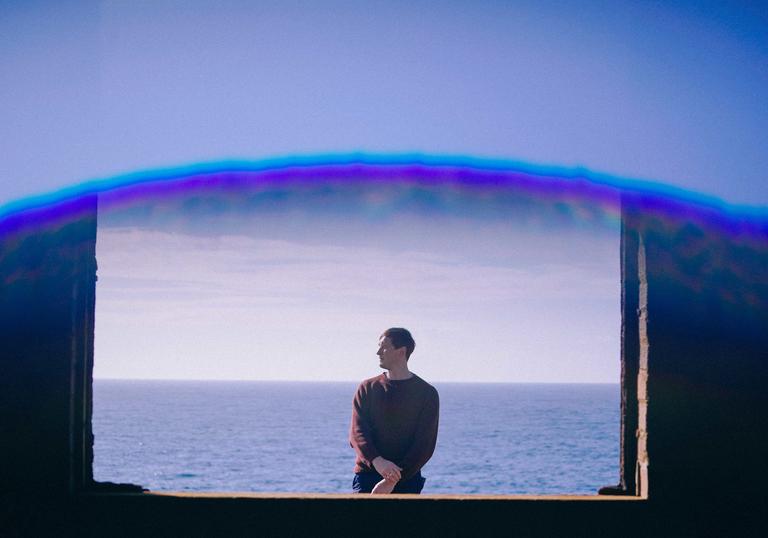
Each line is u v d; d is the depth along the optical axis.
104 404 164.12
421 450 4.79
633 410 3.35
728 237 3.28
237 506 3.16
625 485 3.35
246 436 86.69
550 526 3.16
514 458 59.88
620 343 3.38
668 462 3.20
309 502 3.16
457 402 176.75
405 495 3.21
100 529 3.15
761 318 3.24
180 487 46.41
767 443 3.20
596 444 74.31
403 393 4.84
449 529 3.15
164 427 101.50
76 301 3.25
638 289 3.35
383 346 4.87
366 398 4.89
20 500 3.16
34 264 3.22
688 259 3.27
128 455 65.62
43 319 3.20
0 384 3.18
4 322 3.20
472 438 80.50
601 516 3.17
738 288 3.26
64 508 3.16
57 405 3.18
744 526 3.18
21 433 3.17
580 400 189.25
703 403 3.21
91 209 3.29
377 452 4.75
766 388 3.21
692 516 3.17
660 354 3.23
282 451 68.94
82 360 3.26
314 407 157.38
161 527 3.16
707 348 3.23
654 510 3.18
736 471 3.19
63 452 3.17
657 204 3.31
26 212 3.25
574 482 46.38
